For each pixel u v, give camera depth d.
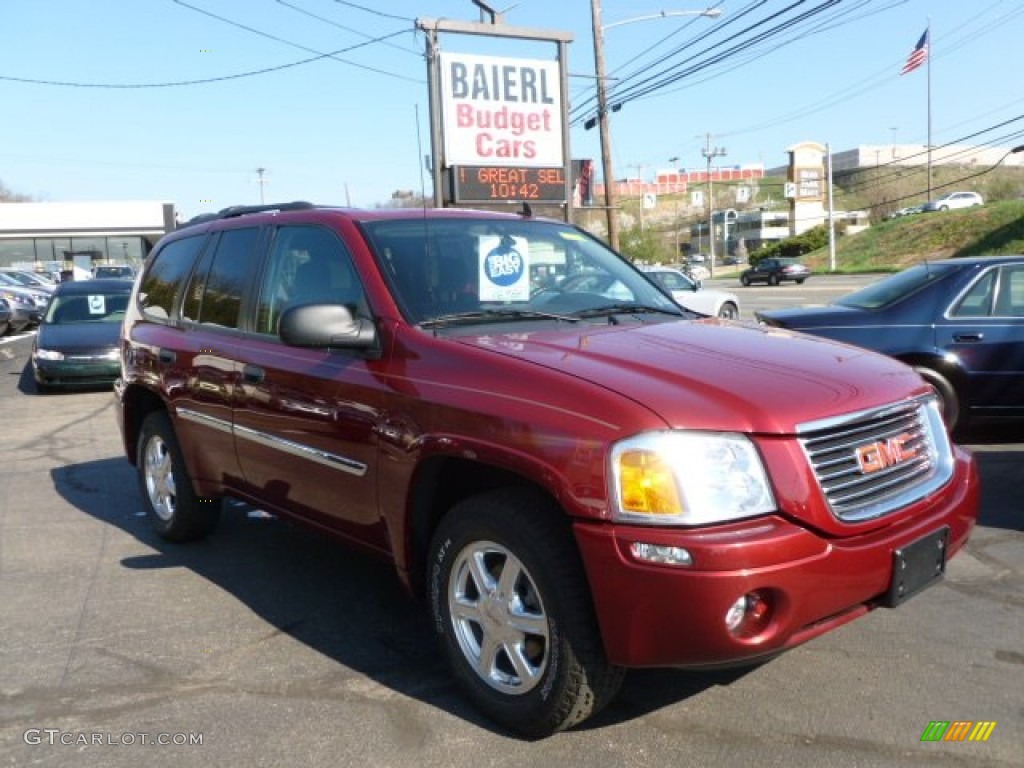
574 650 3.07
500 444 3.21
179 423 5.29
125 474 8.02
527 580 3.24
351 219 4.38
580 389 3.13
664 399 3.03
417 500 3.64
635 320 4.22
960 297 7.54
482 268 4.27
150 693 3.79
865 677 3.74
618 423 2.97
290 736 3.42
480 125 21.06
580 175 25.34
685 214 156.62
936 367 7.49
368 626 4.44
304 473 4.24
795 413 3.05
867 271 54.31
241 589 4.97
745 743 3.28
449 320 3.88
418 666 3.99
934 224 57.84
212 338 5.00
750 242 132.88
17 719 3.59
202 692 3.79
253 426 4.57
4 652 4.22
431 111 20.39
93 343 13.26
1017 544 5.30
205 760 3.27
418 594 3.81
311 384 4.11
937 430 3.68
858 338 7.80
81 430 10.43
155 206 62.38
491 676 3.42
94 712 3.64
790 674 3.79
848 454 3.16
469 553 3.45
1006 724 3.36
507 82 21.27
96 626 4.50
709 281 64.00
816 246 69.00
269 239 4.83
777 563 2.86
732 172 151.25
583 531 2.96
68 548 5.80
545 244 4.66
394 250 4.18
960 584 4.75
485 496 3.37
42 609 4.75
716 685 3.71
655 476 2.88
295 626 4.45
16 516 6.65
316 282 4.39
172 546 5.77
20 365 17.58
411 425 3.55
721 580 2.79
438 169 20.55
